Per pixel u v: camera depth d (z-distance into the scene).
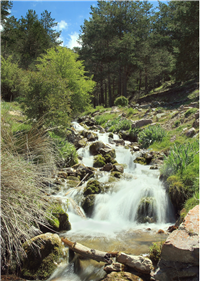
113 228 4.84
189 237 2.82
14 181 3.36
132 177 7.27
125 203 5.70
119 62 32.56
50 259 3.42
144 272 3.03
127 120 16.36
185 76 26.69
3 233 3.12
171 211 5.41
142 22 35.00
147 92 34.88
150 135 11.85
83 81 19.22
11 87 17.69
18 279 3.12
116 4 36.09
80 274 3.30
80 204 5.83
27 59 35.16
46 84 9.27
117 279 2.88
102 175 7.53
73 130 13.11
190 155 6.44
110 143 12.44
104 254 3.36
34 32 36.06
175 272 2.69
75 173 7.57
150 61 33.72
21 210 3.29
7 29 36.09
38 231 3.85
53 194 5.98
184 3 25.67
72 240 4.13
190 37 24.19
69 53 17.91
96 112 24.61
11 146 3.83
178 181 5.59
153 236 4.31
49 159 4.68
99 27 34.81
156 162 8.87
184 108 13.77
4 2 34.38
